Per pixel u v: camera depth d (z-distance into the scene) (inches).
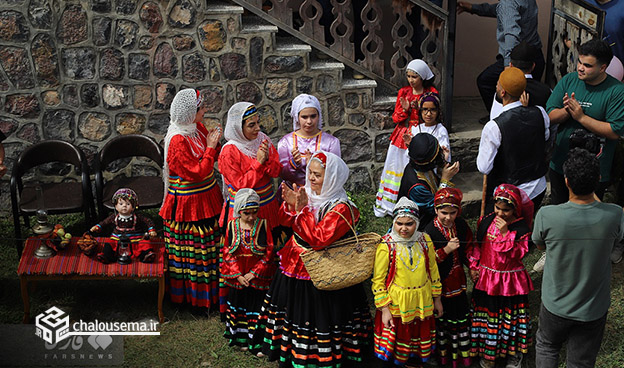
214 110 270.1
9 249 252.1
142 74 263.0
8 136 265.4
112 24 255.4
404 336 192.2
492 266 195.6
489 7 296.4
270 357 200.4
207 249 217.2
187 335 216.5
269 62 266.2
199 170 207.3
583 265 169.2
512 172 226.4
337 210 185.0
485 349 200.5
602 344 211.5
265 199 211.3
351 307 194.1
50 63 258.2
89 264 210.8
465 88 334.3
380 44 273.4
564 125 232.5
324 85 272.8
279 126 275.9
